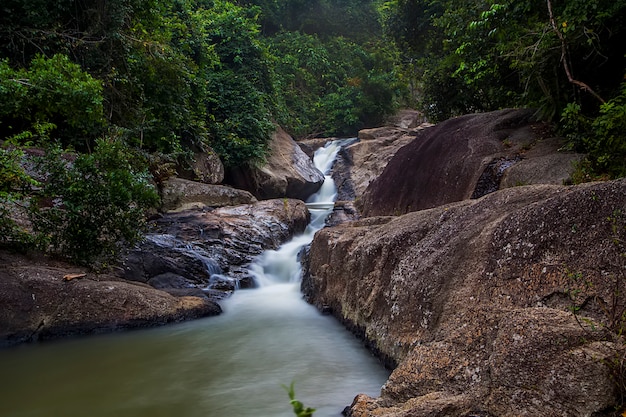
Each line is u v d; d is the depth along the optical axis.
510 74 10.15
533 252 3.88
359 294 6.13
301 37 31.08
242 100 16.89
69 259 7.55
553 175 6.81
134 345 6.12
